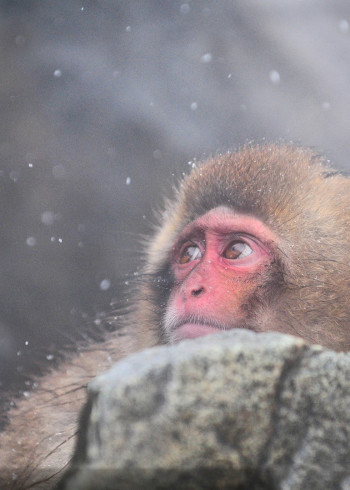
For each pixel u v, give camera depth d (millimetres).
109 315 12766
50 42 33625
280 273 9898
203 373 4555
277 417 4578
